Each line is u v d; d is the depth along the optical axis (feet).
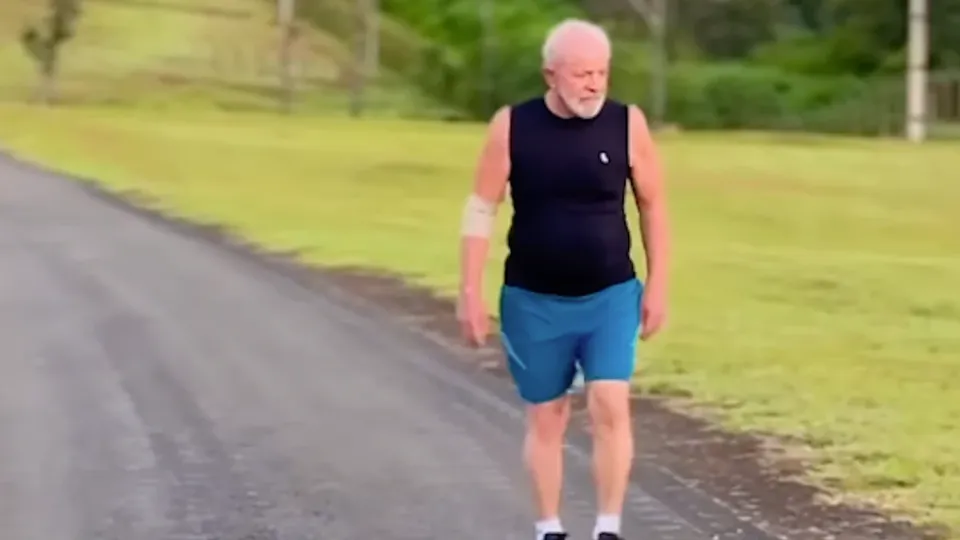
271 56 398.21
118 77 362.53
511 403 45.14
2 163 169.89
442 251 98.12
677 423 43.42
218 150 200.03
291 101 355.56
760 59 383.65
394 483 34.78
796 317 67.87
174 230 106.63
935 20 329.93
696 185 160.97
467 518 31.65
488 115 348.59
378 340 58.29
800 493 34.47
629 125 25.67
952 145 241.96
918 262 92.32
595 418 26.63
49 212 116.57
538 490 27.61
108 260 86.94
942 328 64.54
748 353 57.06
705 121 336.08
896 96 326.24
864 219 126.11
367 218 123.34
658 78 329.31
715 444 40.27
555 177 25.38
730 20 408.46
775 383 50.47
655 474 36.37
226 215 120.98
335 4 440.86
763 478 36.04
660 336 61.31
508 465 36.65
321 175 169.17
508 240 26.35
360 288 77.00
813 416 44.45
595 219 25.66
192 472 35.96
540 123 25.48
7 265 83.82
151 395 46.29
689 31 407.85
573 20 26.32
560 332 26.18
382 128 268.21
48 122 248.73
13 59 370.12
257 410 43.86
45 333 59.47
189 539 30.17
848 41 368.27
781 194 151.02
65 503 33.09
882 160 202.28
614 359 26.18
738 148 227.81
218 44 400.88
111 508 32.65
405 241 104.63
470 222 26.16
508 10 379.96
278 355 54.34
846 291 77.56
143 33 401.70
